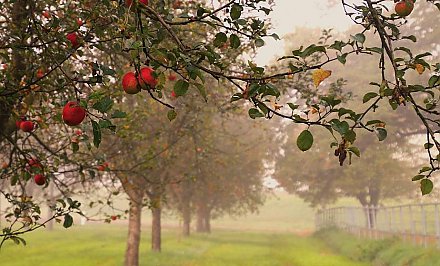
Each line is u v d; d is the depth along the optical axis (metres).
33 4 5.83
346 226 37.91
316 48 2.89
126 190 13.01
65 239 30.64
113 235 35.56
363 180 35.09
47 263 18.92
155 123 15.80
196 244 30.23
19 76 6.02
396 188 38.50
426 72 27.23
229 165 29.97
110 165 11.19
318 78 2.91
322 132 36.03
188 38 7.52
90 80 4.02
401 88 3.00
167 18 3.61
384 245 21.09
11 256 20.83
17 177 6.57
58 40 4.91
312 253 25.33
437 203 18.05
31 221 5.59
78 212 5.43
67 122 2.95
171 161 15.45
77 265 18.48
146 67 2.87
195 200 35.47
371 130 3.04
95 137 2.98
